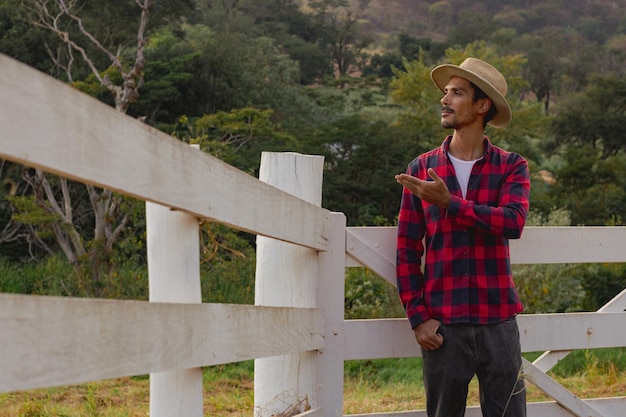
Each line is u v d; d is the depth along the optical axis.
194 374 3.08
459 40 83.31
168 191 2.50
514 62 37.69
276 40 67.44
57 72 23.55
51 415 5.71
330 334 4.28
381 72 78.31
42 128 1.90
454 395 4.04
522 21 126.12
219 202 2.86
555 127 42.44
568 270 12.39
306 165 4.25
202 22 57.88
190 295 3.04
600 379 7.98
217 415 5.99
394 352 4.44
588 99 42.81
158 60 26.86
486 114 4.07
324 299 4.29
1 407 5.98
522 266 12.00
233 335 3.03
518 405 4.04
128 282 13.41
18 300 1.87
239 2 72.94
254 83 33.44
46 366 1.96
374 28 122.06
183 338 2.63
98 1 24.64
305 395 4.19
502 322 3.99
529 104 38.56
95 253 13.81
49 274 14.15
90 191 14.09
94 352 2.14
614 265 12.79
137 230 15.47
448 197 3.83
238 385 7.44
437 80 4.22
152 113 25.83
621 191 27.70
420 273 4.12
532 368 4.66
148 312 2.41
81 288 13.20
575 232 4.77
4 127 1.78
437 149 4.15
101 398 6.55
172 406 3.05
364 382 7.99
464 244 3.97
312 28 80.19
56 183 16.66
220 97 28.86
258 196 3.24
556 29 119.31
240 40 41.16
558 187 29.34
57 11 23.50
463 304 3.96
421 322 4.00
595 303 12.51
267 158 4.27
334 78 67.94
